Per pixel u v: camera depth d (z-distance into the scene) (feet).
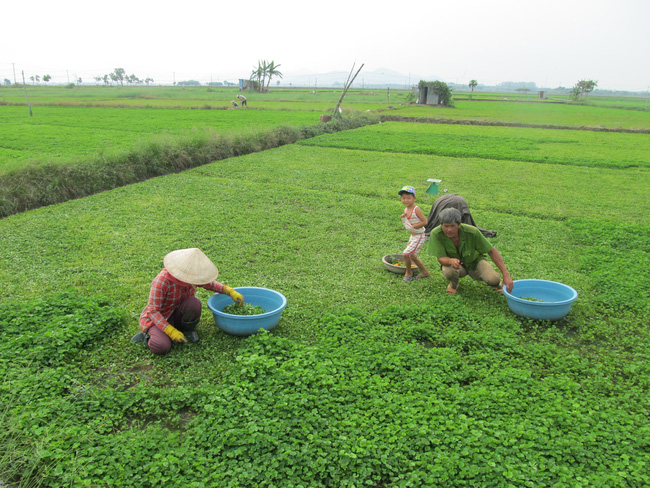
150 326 17.63
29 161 41.55
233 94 279.28
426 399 14.87
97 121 109.81
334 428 13.43
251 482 11.87
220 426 13.42
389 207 39.93
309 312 20.99
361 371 16.35
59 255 26.94
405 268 25.45
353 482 12.00
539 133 108.78
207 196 41.73
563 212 40.88
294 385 15.40
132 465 12.15
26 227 31.91
